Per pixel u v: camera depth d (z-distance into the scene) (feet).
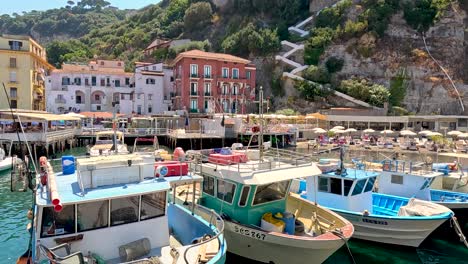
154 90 243.40
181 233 41.73
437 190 62.59
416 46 284.20
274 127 179.42
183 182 36.14
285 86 274.77
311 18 325.21
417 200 53.31
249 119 180.96
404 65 275.18
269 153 55.16
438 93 264.52
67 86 235.20
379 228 49.06
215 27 367.25
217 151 53.06
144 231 32.65
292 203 50.96
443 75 269.64
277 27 323.78
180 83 229.04
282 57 289.33
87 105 238.48
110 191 31.27
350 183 51.60
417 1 297.74
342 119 221.46
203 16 374.43
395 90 270.26
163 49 333.21
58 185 32.71
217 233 34.19
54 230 29.30
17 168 34.94
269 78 289.53
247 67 245.45
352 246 50.70
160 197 33.35
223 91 231.50
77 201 29.14
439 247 51.21
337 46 286.87
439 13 288.92
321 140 179.93
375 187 63.52
